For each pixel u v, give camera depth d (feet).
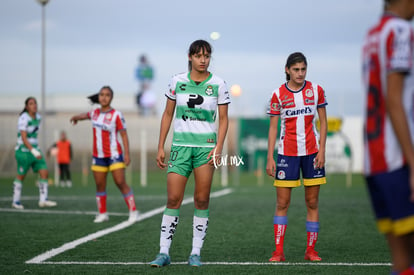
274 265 67.26
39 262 69.15
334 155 340.18
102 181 109.50
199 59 65.00
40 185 140.15
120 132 108.17
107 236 90.79
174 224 68.18
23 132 132.98
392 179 36.11
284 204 72.02
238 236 91.81
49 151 236.84
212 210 131.34
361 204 147.02
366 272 62.95
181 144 66.95
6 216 118.52
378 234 94.32
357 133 337.52
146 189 210.59
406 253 37.45
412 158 34.40
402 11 37.14
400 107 34.60
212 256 73.97
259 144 319.27
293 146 71.36
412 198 34.58
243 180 281.54
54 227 101.55
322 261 70.23
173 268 65.26
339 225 105.29
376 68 36.50
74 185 241.55
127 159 108.88
